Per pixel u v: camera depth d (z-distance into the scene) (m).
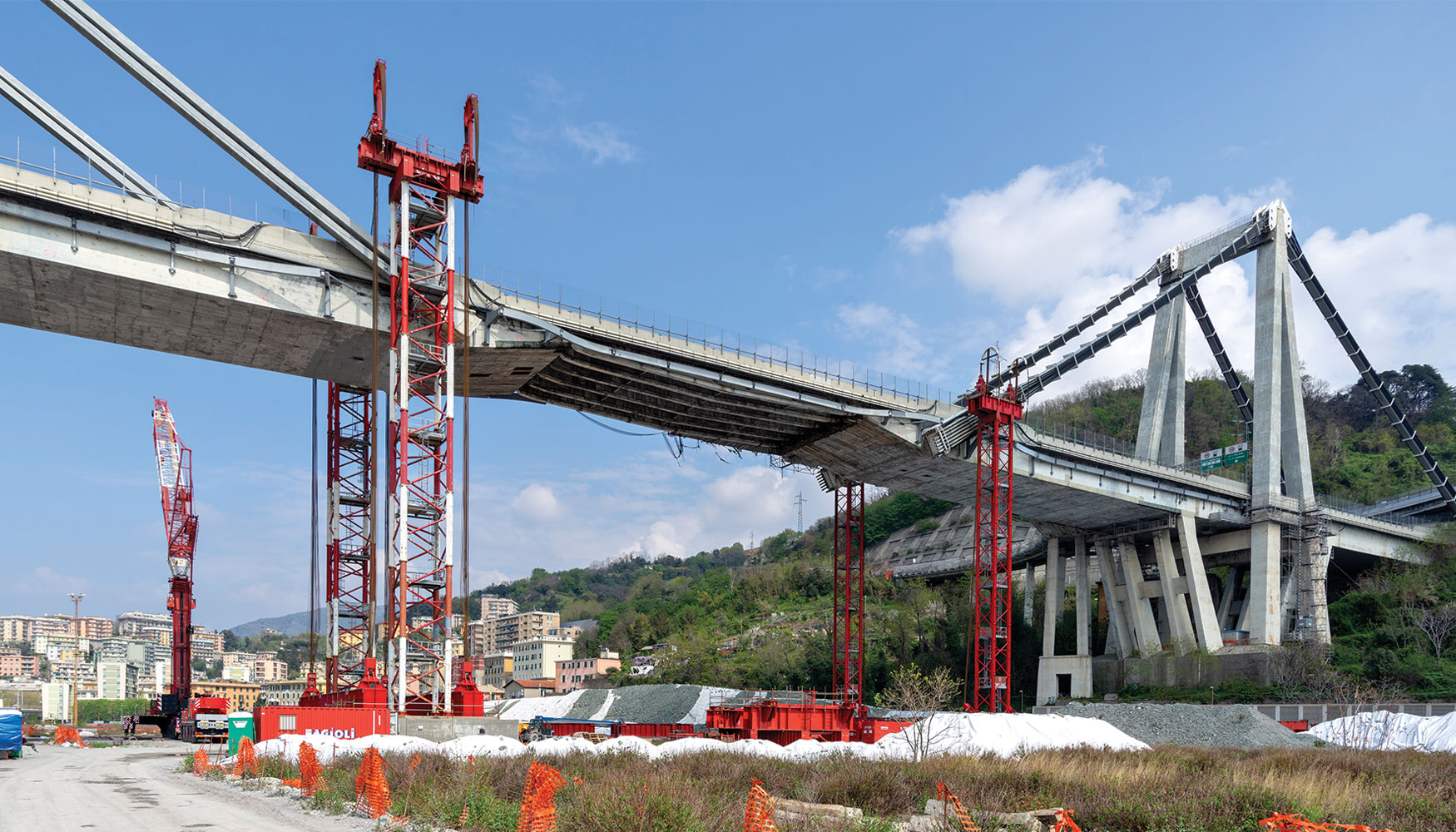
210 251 51.12
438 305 57.25
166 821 22.36
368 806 23.41
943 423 80.62
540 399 71.12
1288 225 112.38
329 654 64.62
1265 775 27.09
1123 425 188.12
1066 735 43.09
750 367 70.38
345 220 54.19
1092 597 136.50
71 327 54.88
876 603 161.00
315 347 58.56
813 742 43.53
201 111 50.31
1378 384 119.38
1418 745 47.31
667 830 17.02
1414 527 115.19
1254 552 103.94
